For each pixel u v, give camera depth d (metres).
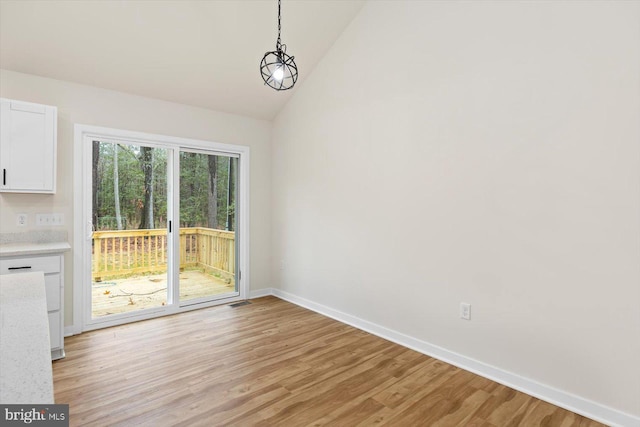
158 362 2.66
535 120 2.26
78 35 2.89
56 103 3.13
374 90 3.31
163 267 3.86
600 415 2.01
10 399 0.62
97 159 3.42
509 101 2.38
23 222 3.00
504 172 2.41
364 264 3.42
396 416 2.03
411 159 2.99
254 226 4.54
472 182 2.58
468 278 2.61
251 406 2.11
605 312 2.01
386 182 3.20
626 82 1.92
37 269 2.65
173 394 2.22
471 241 2.59
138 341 3.05
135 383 2.35
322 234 3.90
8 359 0.80
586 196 2.06
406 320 3.04
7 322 1.06
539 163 2.25
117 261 3.56
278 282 4.60
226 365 2.62
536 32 2.25
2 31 2.70
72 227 3.21
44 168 2.90
